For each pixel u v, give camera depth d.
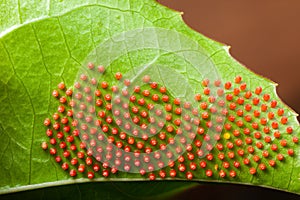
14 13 0.09
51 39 0.09
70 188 0.09
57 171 0.09
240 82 0.09
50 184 0.09
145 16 0.09
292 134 0.09
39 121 0.09
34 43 0.09
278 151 0.09
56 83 0.09
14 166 0.09
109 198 0.09
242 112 0.09
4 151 0.09
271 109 0.09
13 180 0.09
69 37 0.09
